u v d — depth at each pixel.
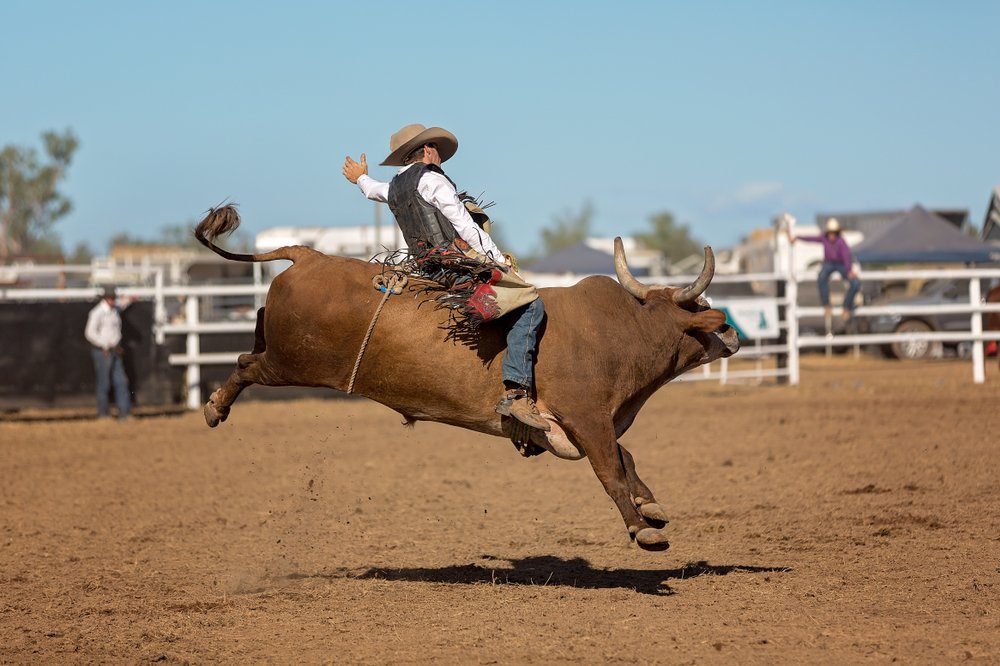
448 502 37.12
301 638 21.08
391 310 23.42
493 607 23.30
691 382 76.38
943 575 24.92
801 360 92.12
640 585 25.27
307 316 23.73
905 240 95.31
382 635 21.19
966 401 59.19
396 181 24.19
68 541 31.41
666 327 24.83
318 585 25.72
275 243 100.12
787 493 36.53
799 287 108.25
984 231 111.31
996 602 22.52
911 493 35.44
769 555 28.08
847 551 27.97
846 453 44.22
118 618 22.84
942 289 95.62
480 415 23.72
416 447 51.12
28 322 62.97
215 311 88.38
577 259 118.38
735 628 21.16
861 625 21.06
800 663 18.92
